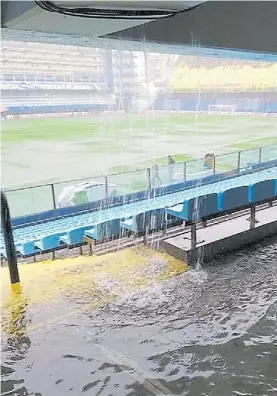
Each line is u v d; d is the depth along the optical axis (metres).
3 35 2.93
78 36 3.11
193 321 3.13
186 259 4.13
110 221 4.43
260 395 2.36
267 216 5.14
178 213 4.42
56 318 3.21
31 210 4.69
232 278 3.83
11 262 3.71
